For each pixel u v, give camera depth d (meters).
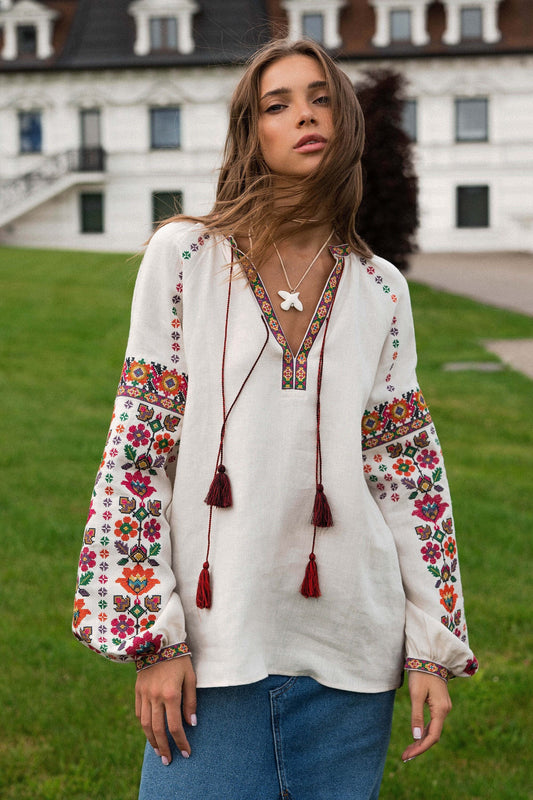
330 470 1.62
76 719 3.31
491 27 34.62
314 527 1.62
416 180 16.95
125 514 1.56
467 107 35.38
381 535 1.68
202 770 1.56
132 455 1.58
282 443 1.60
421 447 1.76
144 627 1.53
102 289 16.30
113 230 36.66
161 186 36.38
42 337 12.10
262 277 1.66
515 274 26.20
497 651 3.91
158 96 35.84
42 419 8.22
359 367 1.65
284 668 1.62
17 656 3.74
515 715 3.41
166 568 1.57
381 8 34.72
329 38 34.84
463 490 6.38
